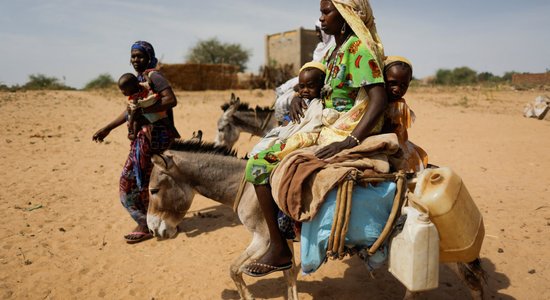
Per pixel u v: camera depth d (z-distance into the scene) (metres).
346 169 2.88
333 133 3.18
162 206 4.34
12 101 21.62
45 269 4.95
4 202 7.15
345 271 4.95
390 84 3.10
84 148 11.54
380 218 2.96
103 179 8.73
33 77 46.91
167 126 5.46
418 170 3.41
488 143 11.66
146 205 5.80
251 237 6.00
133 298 4.43
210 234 6.09
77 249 5.54
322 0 3.33
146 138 5.37
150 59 5.35
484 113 18.56
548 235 5.65
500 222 6.12
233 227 6.37
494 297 4.33
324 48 4.57
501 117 16.92
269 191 3.33
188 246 5.70
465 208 2.92
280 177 3.08
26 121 15.41
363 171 2.93
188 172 4.24
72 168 9.48
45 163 9.84
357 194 2.93
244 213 3.76
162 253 5.48
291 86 5.46
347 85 3.12
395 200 2.89
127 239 5.77
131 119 5.22
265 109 8.19
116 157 10.66
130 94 5.18
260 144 3.62
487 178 8.38
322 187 2.90
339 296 4.44
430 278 2.70
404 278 2.75
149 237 5.89
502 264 4.96
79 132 13.93
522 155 10.12
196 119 17.38
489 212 6.52
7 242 5.62
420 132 13.77
